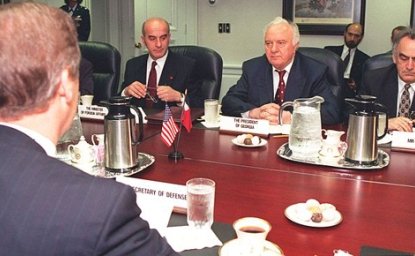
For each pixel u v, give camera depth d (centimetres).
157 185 129
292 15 495
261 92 258
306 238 112
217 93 299
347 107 248
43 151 71
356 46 449
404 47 227
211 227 117
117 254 64
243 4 517
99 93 313
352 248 107
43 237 62
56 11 72
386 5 464
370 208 129
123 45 529
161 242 74
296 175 157
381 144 194
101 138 177
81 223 62
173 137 174
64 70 71
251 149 189
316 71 251
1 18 67
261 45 520
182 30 538
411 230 116
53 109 72
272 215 125
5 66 66
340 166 163
